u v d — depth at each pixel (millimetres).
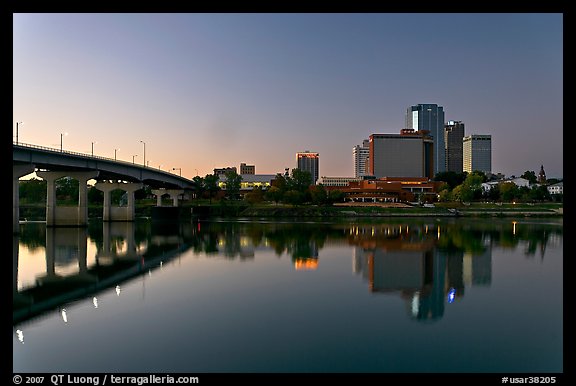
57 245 68375
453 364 19141
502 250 57625
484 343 21609
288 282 36562
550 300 29984
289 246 63688
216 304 29281
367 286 34906
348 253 55250
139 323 25062
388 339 22188
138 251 59875
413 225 114625
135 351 20719
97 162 109062
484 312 27094
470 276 38812
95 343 21844
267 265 45844
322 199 194500
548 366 18922
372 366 18938
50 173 108562
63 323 25141
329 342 21750
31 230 100062
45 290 34312
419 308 28031
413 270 42125
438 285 34969
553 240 71312
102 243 71188
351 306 28594
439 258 50188
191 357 19953
